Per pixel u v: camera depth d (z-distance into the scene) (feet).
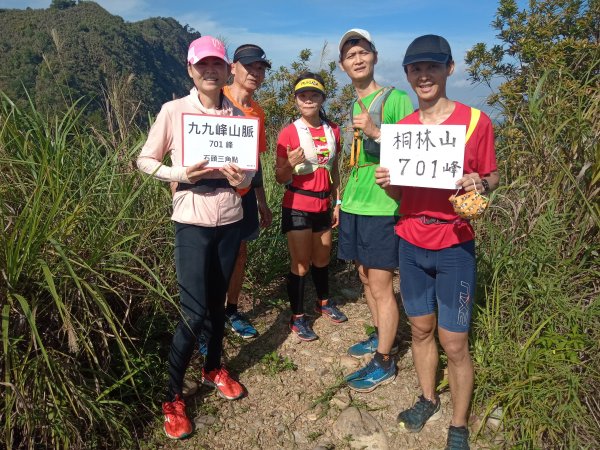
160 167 7.80
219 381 9.30
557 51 14.37
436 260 7.44
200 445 8.21
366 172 8.98
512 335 9.14
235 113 8.52
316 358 10.62
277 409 9.11
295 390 9.62
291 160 9.95
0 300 7.27
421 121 7.39
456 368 7.65
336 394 9.46
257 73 10.10
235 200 8.31
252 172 8.21
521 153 10.49
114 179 10.77
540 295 9.05
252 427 8.67
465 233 7.26
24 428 7.09
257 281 13.88
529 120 10.43
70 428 7.39
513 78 16.76
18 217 7.54
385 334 9.34
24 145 9.07
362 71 8.85
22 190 8.51
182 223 8.01
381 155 7.50
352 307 12.85
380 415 8.91
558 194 9.80
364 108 8.86
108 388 7.87
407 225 7.72
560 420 7.61
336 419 8.82
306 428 8.67
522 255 9.70
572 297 8.88
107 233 8.34
